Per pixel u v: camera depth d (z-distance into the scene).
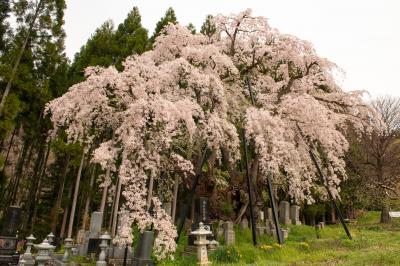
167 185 15.54
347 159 23.45
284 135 12.92
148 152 9.57
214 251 9.52
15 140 20.97
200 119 11.81
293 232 15.13
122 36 20.92
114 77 10.27
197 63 13.17
